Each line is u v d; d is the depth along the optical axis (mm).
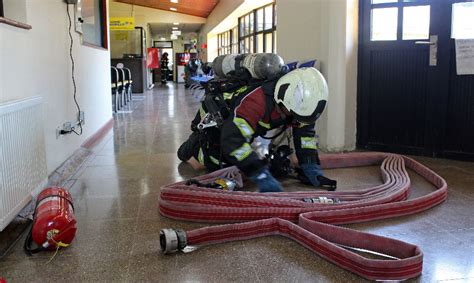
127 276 1805
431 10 3787
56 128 3436
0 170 1979
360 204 2412
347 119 4250
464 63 3666
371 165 3725
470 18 3623
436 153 3922
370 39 4133
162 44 26500
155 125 6375
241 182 3018
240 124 2723
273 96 2713
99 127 5555
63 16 3715
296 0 4699
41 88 3064
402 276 1719
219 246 2080
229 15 13070
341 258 1834
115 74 8148
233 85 3072
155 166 3748
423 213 2500
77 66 4262
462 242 2102
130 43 14594
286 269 1842
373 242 1971
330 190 2973
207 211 2377
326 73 4203
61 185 3158
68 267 1891
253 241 2135
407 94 4012
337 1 4047
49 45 3285
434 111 3877
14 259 1974
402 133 4082
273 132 3299
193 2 14602
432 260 1907
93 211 2602
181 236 1992
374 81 4176
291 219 2324
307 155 3150
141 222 2418
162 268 1869
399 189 2689
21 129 2258
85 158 4051
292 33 4832
